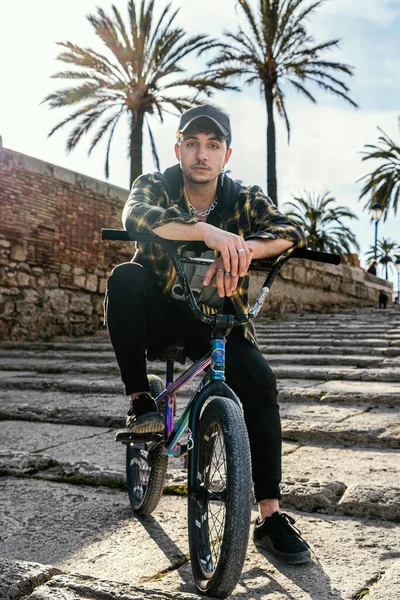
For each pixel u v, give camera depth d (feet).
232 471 6.19
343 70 67.97
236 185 8.25
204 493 6.77
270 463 7.47
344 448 12.48
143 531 8.43
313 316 48.42
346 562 7.28
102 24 57.41
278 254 7.21
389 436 12.44
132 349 7.57
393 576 6.79
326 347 26.50
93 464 11.26
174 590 6.70
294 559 7.16
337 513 8.99
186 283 6.86
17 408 16.56
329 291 60.29
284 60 70.18
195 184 7.77
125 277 7.66
